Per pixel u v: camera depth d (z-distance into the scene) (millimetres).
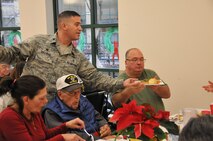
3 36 5941
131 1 3855
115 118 1733
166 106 3676
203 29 3303
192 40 3393
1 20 5953
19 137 1982
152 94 2959
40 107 2055
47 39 2775
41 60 2717
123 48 4035
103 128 2492
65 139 2113
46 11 4941
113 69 4578
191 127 771
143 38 3793
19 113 2051
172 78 3594
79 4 4918
